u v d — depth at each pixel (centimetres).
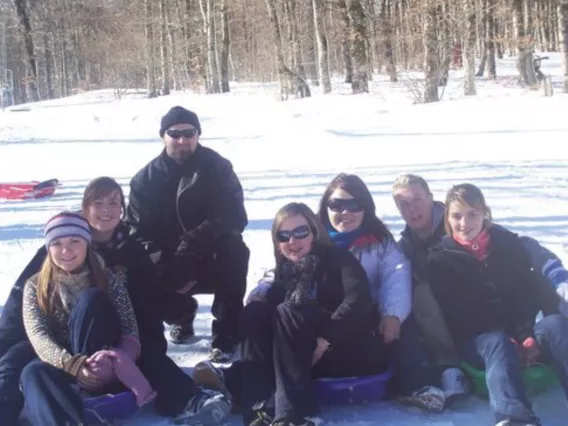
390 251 387
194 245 438
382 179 929
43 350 339
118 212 393
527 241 374
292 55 3225
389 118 1658
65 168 1166
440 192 822
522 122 1442
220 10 3062
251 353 349
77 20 4978
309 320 345
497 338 341
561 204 738
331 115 1766
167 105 2322
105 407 335
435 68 2116
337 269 363
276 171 1049
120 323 360
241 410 358
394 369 363
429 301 365
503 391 321
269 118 1777
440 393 347
